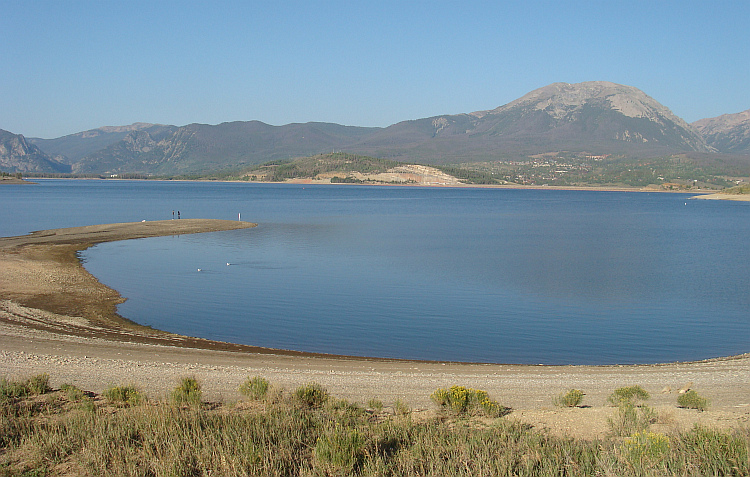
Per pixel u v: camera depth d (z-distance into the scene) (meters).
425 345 28.39
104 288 40.84
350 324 32.38
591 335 30.66
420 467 11.01
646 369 22.73
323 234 85.75
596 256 63.81
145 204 162.50
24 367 19.67
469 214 142.38
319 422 13.58
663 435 12.20
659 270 53.59
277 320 33.00
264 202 183.62
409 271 51.88
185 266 52.78
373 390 18.38
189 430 12.67
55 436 12.08
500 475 10.52
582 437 12.93
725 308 37.38
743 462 10.54
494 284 45.50
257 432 12.53
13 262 49.50
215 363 22.05
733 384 19.31
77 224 95.62
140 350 23.97
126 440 12.10
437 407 16.19
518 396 17.86
